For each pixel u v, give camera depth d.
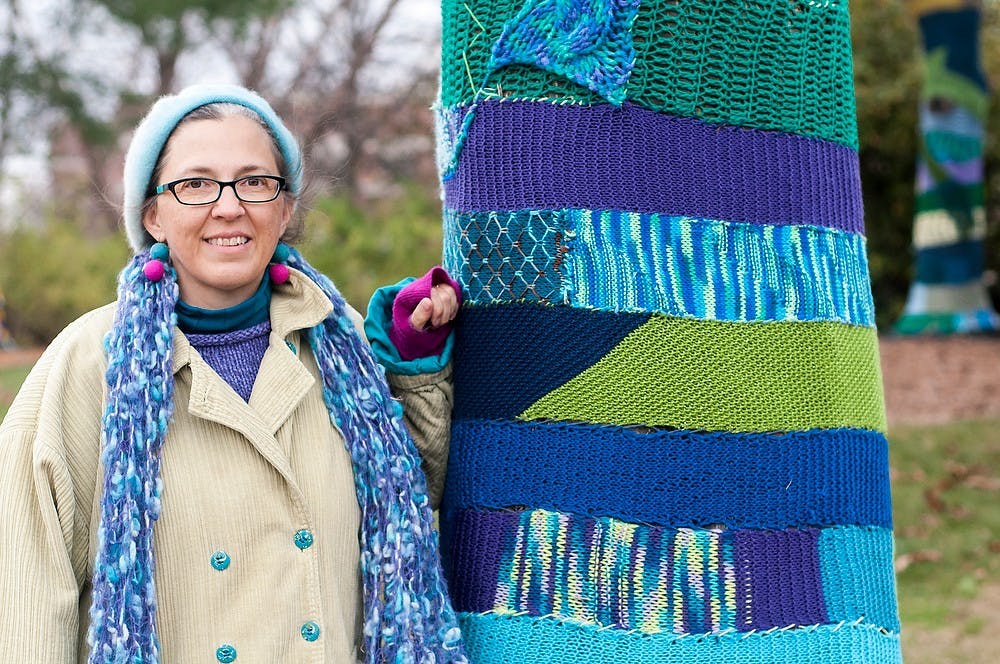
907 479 7.19
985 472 7.25
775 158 2.12
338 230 9.21
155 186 2.10
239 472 2.03
